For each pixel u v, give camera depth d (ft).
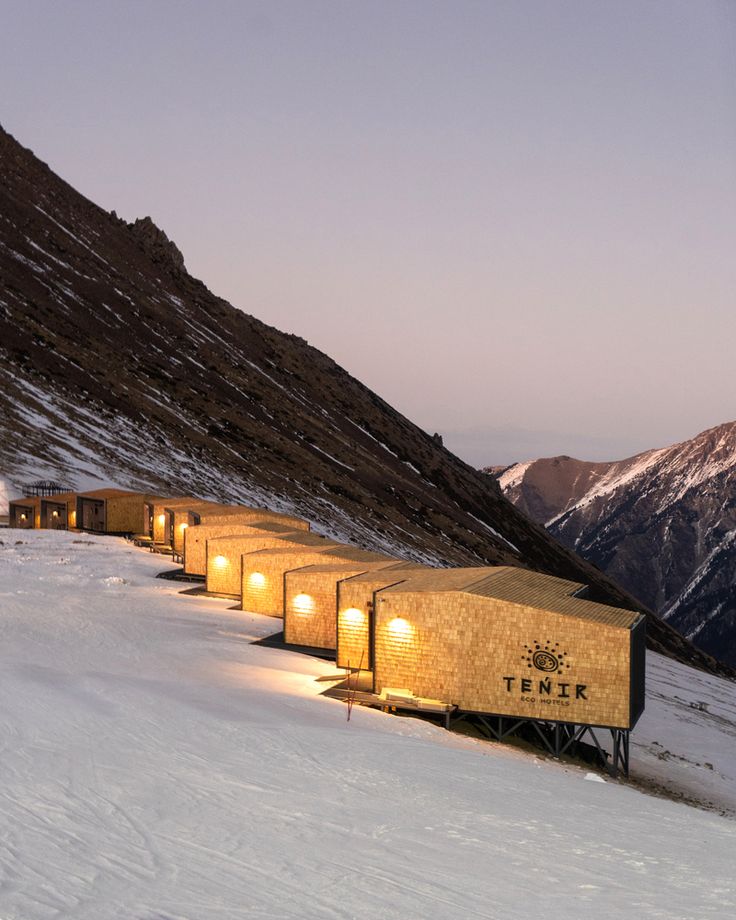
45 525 261.85
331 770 54.34
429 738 78.69
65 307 645.10
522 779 61.62
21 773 44.86
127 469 402.11
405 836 41.78
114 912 29.17
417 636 91.20
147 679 81.10
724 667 555.28
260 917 30.12
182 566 192.54
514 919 32.22
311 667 103.30
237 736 60.03
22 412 407.03
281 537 155.74
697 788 91.35
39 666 77.77
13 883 30.76
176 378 625.82
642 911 34.17
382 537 485.15
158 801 43.06
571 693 87.04
